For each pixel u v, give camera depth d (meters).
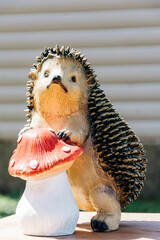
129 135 2.55
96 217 2.49
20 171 2.26
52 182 2.34
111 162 2.48
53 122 2.50
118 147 2.45
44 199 2.30
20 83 6.58
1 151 6.85
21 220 2.35
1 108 6.63
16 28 6.54
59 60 2.50
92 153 2.49
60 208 2.30
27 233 2.37
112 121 2.48
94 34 6.38
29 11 6.50
